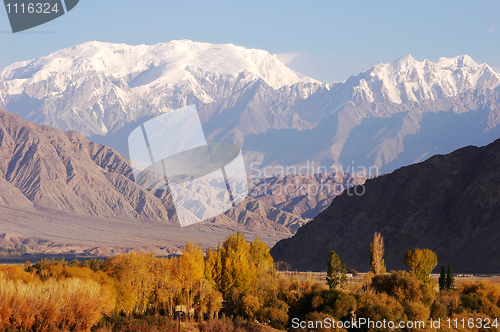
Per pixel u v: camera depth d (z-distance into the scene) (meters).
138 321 47.59
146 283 56.09
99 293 44.25
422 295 60.59
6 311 37.78
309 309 57.28
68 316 40.47
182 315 55.41
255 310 56.81
